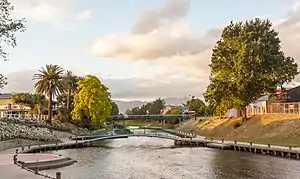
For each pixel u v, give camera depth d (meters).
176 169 45.56
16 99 131.12
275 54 87.75
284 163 49.19
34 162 45.53
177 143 90.94
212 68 90.50
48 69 106.62
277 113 88.00
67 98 129.75
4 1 22.58
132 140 110.69
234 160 54.19
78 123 123.25
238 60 83.00
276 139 73.81
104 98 117.62
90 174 41.91
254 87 84.88
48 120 105.44
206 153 65.88
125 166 48.84
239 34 88.50
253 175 40.12
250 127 88.44
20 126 83.25
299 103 84.81
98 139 91.00
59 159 49.44
